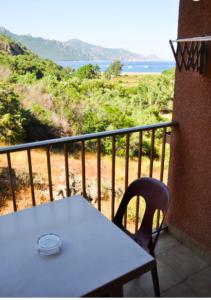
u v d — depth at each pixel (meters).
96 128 10.12
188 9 1.89
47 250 1.11
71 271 1.03
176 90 2.14
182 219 2.29
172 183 2.35
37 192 7.05
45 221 1.35
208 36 1.62
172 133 2.25
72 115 10.11
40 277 1.00
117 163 7.39
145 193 1.69
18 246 1.17
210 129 1.91
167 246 2.29
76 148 8.18
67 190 2.00
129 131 2.04
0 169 7.55
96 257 1.10
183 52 1.89
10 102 9.50
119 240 1.20
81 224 1.33
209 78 1.84
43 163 7.91
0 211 6.53
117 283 1.00
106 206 6.36
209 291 1.83
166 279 1.93
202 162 2.02
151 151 2.27
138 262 1.07
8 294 0.94
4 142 9.23
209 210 2.03
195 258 2.14
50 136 9.94
